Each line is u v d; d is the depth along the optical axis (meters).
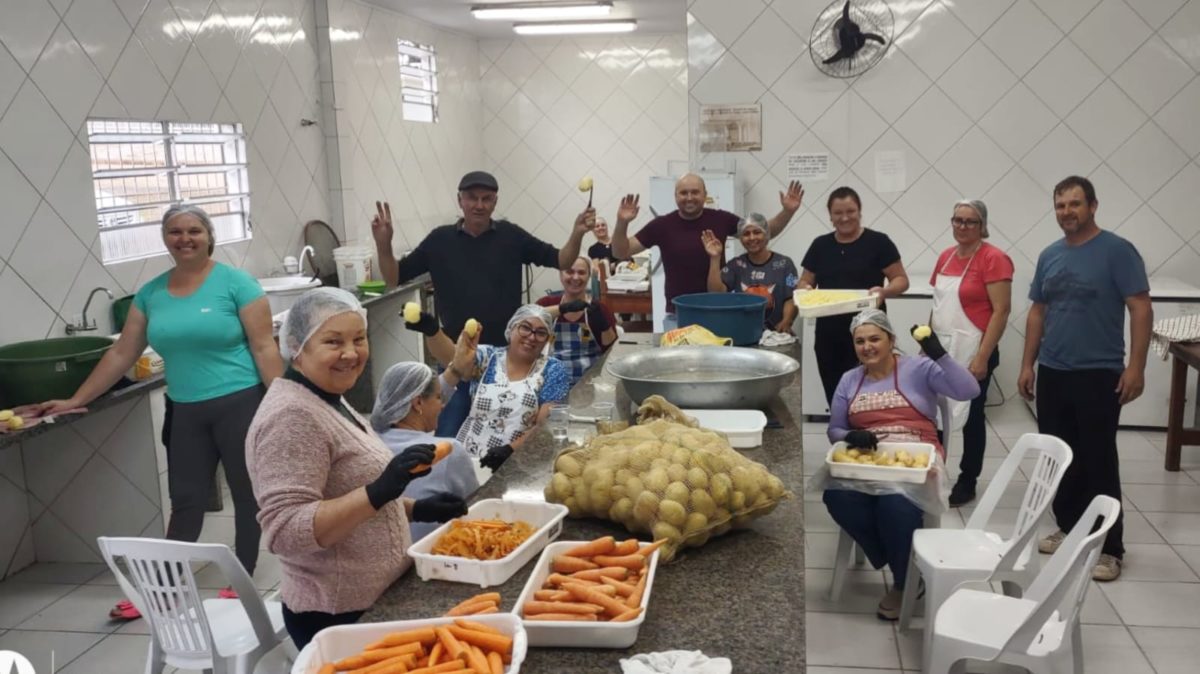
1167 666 2.88
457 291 3.86
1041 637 2.34
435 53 7.45
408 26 6.95
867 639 3.08
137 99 4.18
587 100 8.19
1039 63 5.12
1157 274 5.24
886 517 3.02
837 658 2.96
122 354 3.35
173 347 3.30
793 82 5.32
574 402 2.96
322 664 1.44
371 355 6.15
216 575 3.72
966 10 5.12
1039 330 3.68
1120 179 5.17
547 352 3.14
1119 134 5.12
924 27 5.17
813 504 4.29
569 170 8.34
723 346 2.98
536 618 1.54
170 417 3.40
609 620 1.53
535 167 8.40
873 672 2.88
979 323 4.07
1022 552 2.73
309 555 1.76
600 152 8.25
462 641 1.43
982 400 4.14
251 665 2.25
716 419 2.52
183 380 3.35
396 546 1.83
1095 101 5.11
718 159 5.45
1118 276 3.30
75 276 3.85
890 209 5.38
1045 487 2.72
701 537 1.83
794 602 1.66
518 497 2.14
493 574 1.71
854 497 3.13
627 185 8.26
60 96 3.74
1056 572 2.45
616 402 2.94
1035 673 2.26
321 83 5.89
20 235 3.57
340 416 1.78
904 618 3.06
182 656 2.29
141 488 3.86
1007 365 5.50
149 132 4.36
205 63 4.68
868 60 5.22
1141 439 5.07
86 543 3.91
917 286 5.19
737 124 5.41
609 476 1.91
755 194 5.47
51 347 3.57
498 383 3.04
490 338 3.89
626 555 1.72
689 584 1.73
